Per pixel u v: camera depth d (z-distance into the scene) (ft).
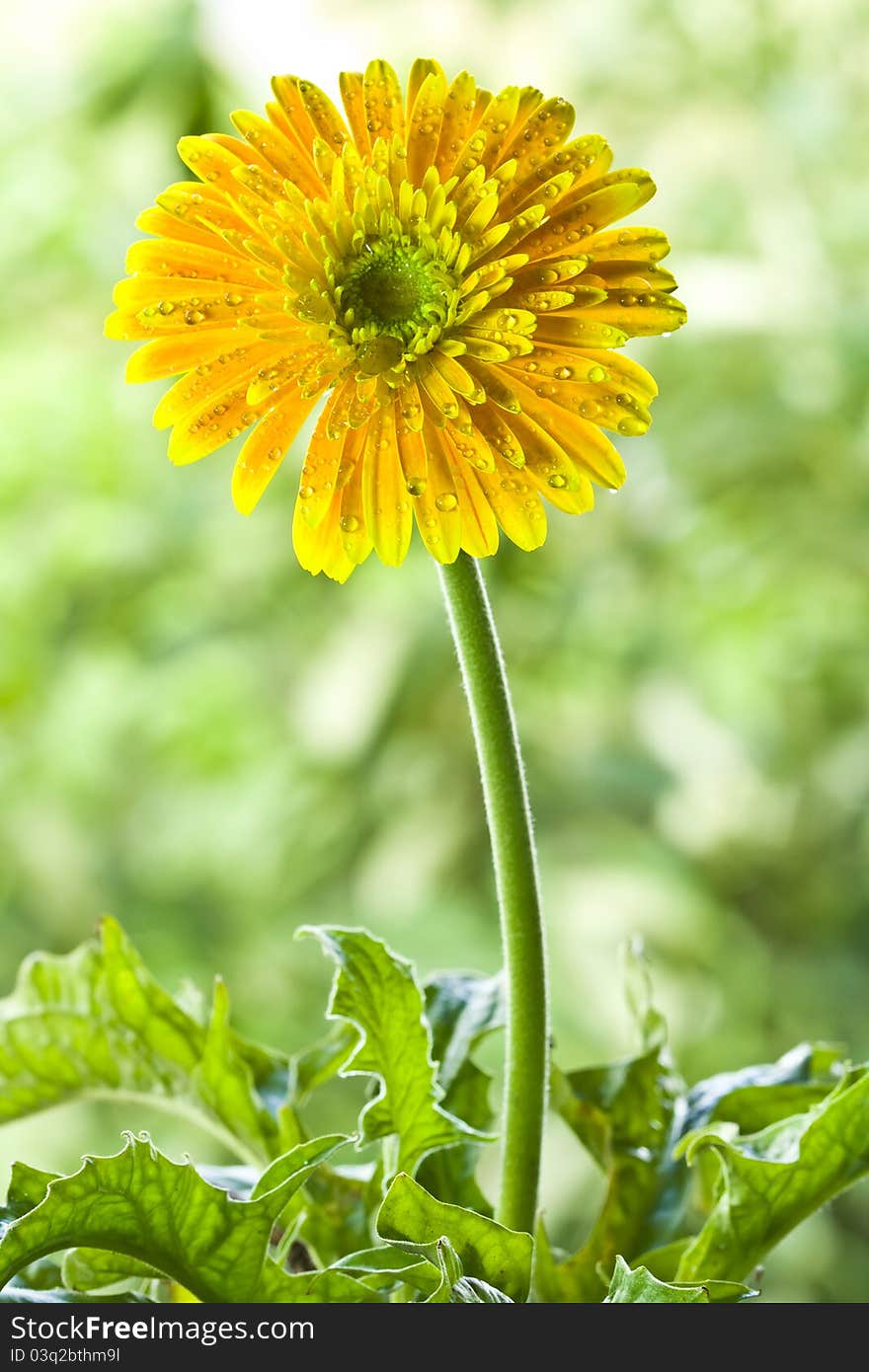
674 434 6.36
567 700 6.66
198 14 5.93
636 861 6.37
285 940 6.73
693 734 6.57
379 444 1.86
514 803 1.93
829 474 6.36
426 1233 1.89
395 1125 2.00
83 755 6.92
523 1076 1.94
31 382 7.13
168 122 6.12
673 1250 2.07
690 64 6.71
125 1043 2.19
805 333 6.19
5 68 6.83
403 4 6.93
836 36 6.59
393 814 6.54
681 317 1.85
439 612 6.36
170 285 1.88
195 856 6.89
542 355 1.85
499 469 1.86
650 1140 2.18
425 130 1.87
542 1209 2.09
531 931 1.93
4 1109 2.19
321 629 6.97
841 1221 6.05
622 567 6.41
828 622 6.72
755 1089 2.20
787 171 6.57
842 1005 6.67
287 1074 2.24
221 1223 1.86
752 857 6.82
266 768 6.95
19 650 6.83
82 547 6.72
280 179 1.87
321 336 1.83
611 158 1.87
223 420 1.89
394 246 1.86
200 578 6.99
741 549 6.45
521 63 7.04
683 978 6.29
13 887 6.68
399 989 2.00
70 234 6.98
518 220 1.85
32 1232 1.82
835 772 6.68
